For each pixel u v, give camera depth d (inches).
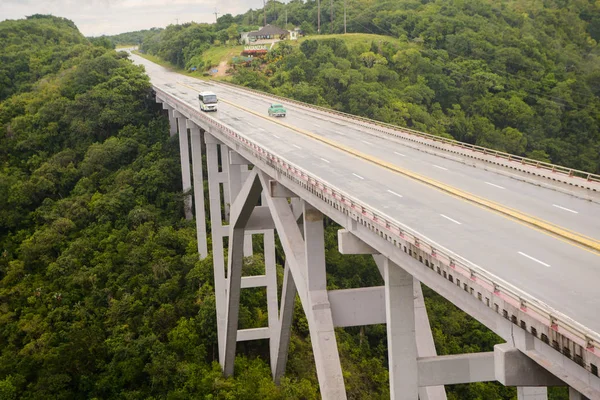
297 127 2119.8
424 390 1118.4
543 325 573.3
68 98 3373.5
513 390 1939.0
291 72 3882.9
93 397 1790.1
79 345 1882.4
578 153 3533.5
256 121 2258.9
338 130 2057.1
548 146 3516.2
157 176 2719.0
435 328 2134.6
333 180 1323.8
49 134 3112.7
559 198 1156.5
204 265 2185.0
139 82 3356.3
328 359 1047.6
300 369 1939.0
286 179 1263.5
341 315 1111.6
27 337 1985.7
